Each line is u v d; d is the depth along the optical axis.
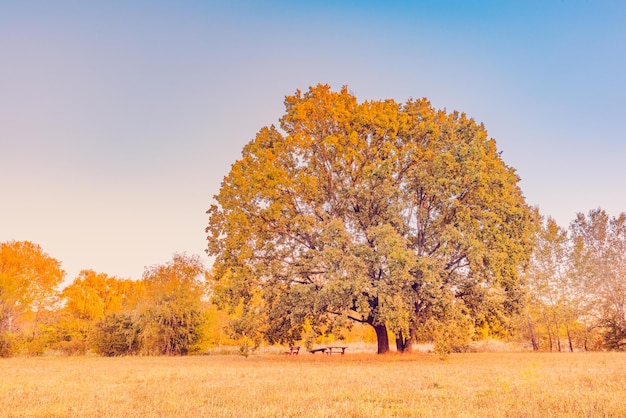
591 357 26.70
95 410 8.98
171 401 9.92
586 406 8.49
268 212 25.25
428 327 24.39
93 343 40.50
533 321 45.88
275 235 28.16
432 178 25.14
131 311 43.44
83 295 59.59
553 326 46.50
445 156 24.77
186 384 13.48
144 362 27.11
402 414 8.39
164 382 14.20
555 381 13.09
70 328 46.25
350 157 26.83
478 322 29.17
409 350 29.55
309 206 28.25
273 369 19.33
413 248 27.11
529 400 9.47
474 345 43.19
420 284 25.12
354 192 26.67
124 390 12.16
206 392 11.45
